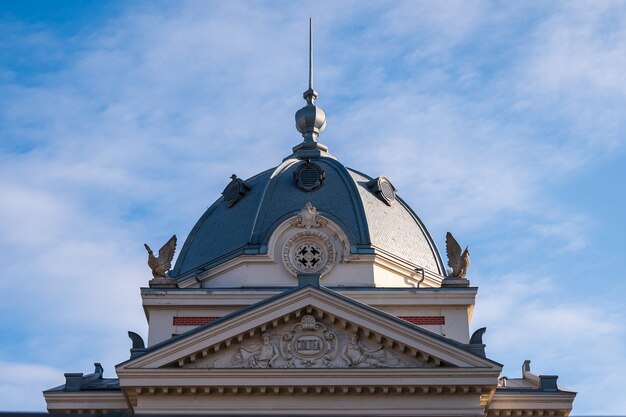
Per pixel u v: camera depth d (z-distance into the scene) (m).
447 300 60.03
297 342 53.41
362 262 61.66
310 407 52.75
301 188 64.75
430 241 66.56
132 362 52.59
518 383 62.53
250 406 52.78
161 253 61.12
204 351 52.81
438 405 52.88
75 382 58.28
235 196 65.69
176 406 52.72
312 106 71.94
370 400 52.97
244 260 61.81
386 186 66.44
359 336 53.53
